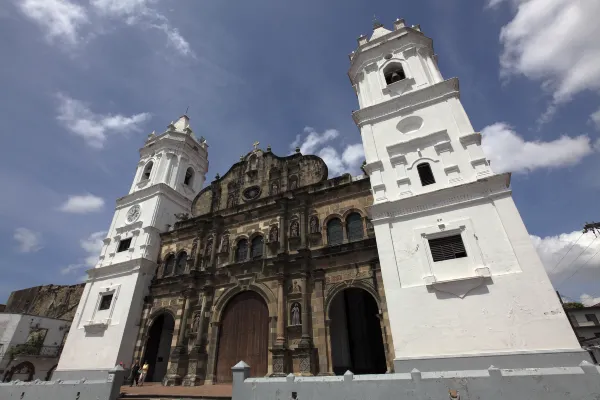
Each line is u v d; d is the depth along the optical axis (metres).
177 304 26.38
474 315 14.82
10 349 37.47
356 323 25.11
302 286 21.03
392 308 16.53
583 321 47.06
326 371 18.17
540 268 14.46
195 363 22.08
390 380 10.04
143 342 26.31
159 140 37.44
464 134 19.52
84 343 27.12
